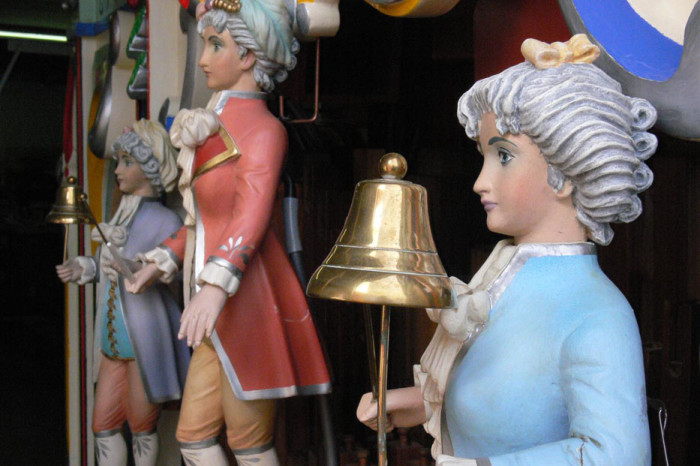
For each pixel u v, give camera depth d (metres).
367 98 2.67
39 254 8.91
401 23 2.60
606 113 1.22
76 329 4.28
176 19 3.15
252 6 2.16
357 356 2.79
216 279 1.99
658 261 1.84
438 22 2.43
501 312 1.30
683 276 1.80
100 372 3.01
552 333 1.23
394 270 1.20
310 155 2.82
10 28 5.98
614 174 1.23
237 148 2.13
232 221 2.08
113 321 2.90
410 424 1.52
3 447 4.77
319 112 2.80
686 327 1.78
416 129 2.59
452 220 2.45
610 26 1.39
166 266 2.54
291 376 2.17
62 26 6.06
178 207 3.21
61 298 8.97
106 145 3.57
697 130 1.24
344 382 2.80
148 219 2.92
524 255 1.31
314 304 2.52
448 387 1.34
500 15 1.84
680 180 1.80
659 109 1.28
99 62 4.14
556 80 1.24
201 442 2.28
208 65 2.22
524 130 1.27
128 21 3.50
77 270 3.09
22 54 8.20
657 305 1.84
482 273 1.38
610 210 1.26
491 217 1.34
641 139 1.26
